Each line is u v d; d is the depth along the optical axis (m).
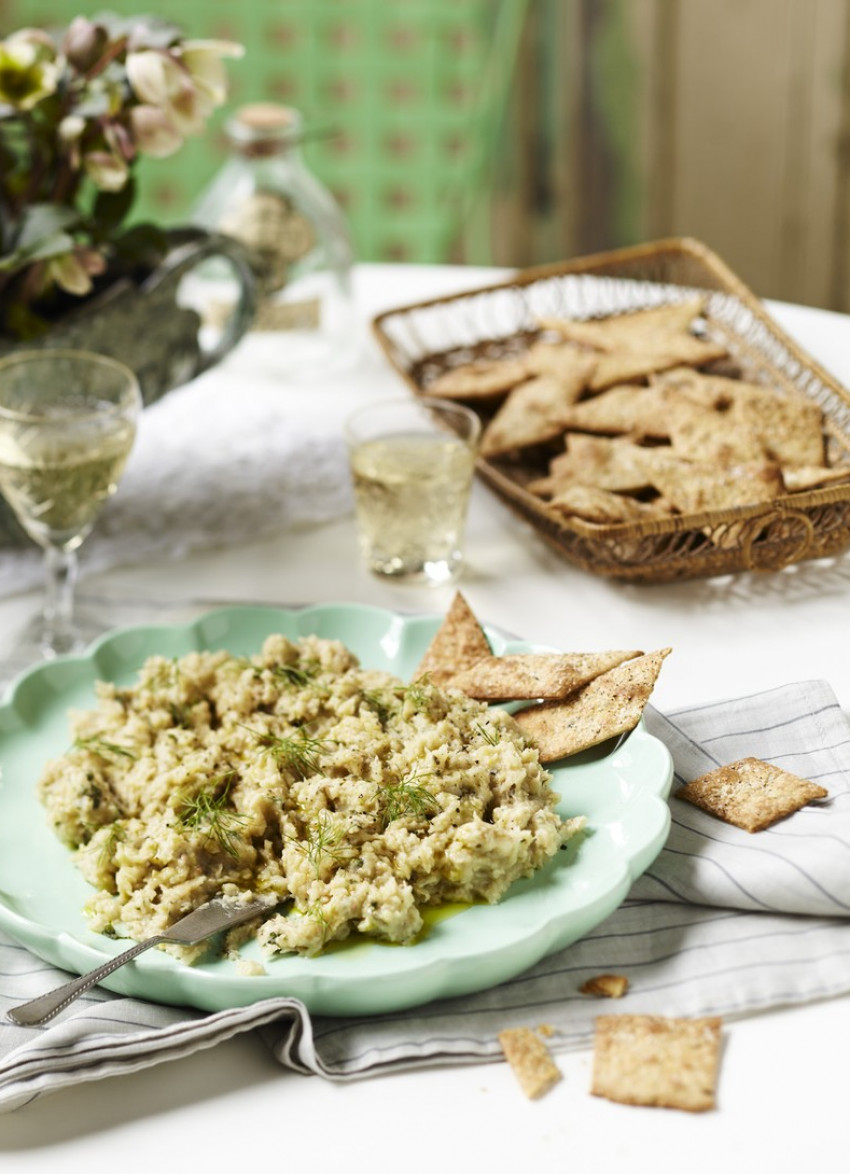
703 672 1.10
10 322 1.19
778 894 0.92
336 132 1.42
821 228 2.18
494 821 0.94
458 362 1.37
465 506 1.19
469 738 0.98
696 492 1.14
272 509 1.27
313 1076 0.88
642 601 1.16
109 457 1.11
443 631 1.05
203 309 1.42
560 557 1.21
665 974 0.91
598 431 1.23
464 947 0.90
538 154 2.21
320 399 1.40
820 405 1.25
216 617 1.10
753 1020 0.89
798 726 1.02
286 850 0.93
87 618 1.16
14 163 1.21
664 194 2.21
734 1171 0.83
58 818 0.96
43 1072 0.86
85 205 1.38
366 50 2.20
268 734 0.99
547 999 0.90
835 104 2.09
